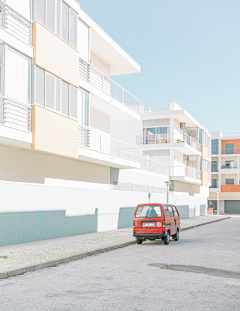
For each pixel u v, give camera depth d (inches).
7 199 518.0
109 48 840.9
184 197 1529.3
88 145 691.4
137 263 393.1
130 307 219.0
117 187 908.6
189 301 234.8
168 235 600.7
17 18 503.8
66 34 613.0
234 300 238.7
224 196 2347.4
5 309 214.8
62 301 233.5
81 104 674.2
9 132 459.2
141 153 1456.7
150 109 1518.2
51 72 556.1
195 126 1628.9
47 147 534.3
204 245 571.2
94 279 306.5
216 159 2413.9
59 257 407.5
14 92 482.6
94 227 772.6
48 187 615.2
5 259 385.7
